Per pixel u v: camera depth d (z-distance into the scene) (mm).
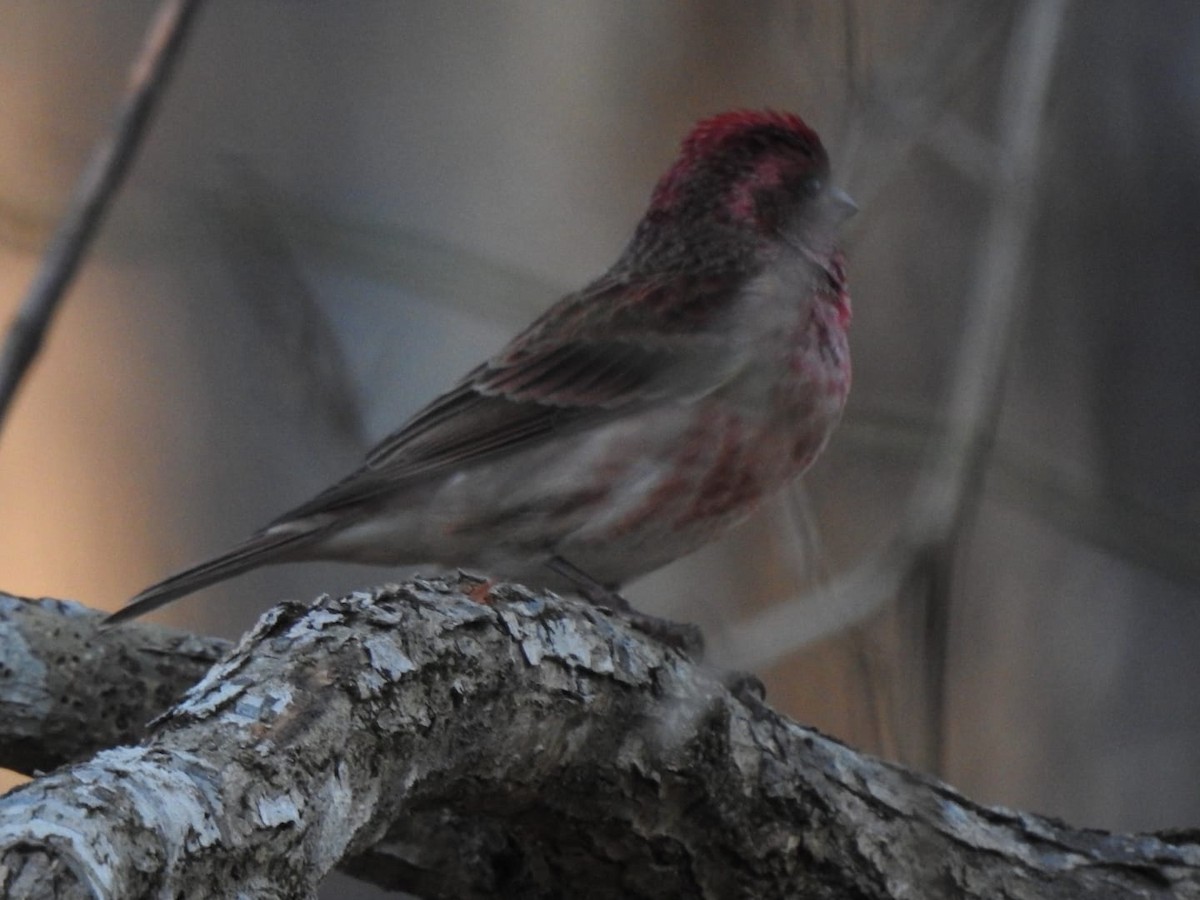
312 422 11867
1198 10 13844
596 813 7133
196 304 15742
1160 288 13648
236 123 15305
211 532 15500
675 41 12961
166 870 5031
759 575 12641
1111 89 13820
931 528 10000
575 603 7152
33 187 16109
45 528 15578
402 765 6289
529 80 13312
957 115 13008
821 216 10422
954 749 13000
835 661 12383
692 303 10156
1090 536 11836
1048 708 13031
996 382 10516
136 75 9203
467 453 10148
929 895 7492
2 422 8711
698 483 9828
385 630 6430
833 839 7414
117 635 8266
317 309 11664
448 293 12172
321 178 14906
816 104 12453
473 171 13469
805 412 9883
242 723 5832
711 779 7195
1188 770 12828
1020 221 10891
